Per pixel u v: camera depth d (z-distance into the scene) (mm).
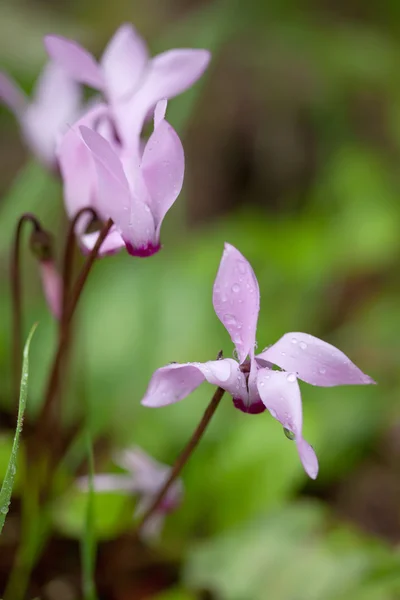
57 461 402
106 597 408
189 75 360
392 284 628
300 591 386
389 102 768
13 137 750
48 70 423
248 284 321
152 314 500
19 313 391
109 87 367
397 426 481
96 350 474
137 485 396
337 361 318
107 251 355
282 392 316
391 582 382
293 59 847
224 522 416
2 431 443
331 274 626
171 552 406
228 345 499
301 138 820
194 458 430
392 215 626
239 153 823
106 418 442
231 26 662
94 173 361
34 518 392
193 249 586
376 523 448
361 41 726
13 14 700
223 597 390
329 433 453
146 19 888
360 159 682
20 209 518
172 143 330
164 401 326
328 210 666
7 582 408
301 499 448
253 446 423
